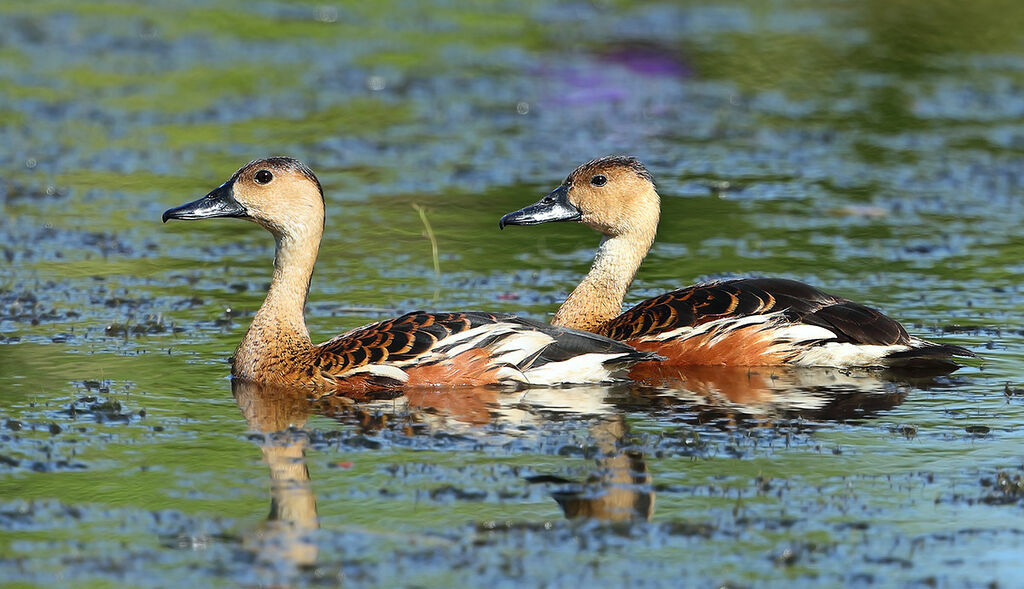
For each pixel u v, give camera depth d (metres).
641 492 10.22
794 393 12.93
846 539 9.45
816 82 28.72
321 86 28.03
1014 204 20.83
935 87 28.33
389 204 20.62
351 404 12.45
